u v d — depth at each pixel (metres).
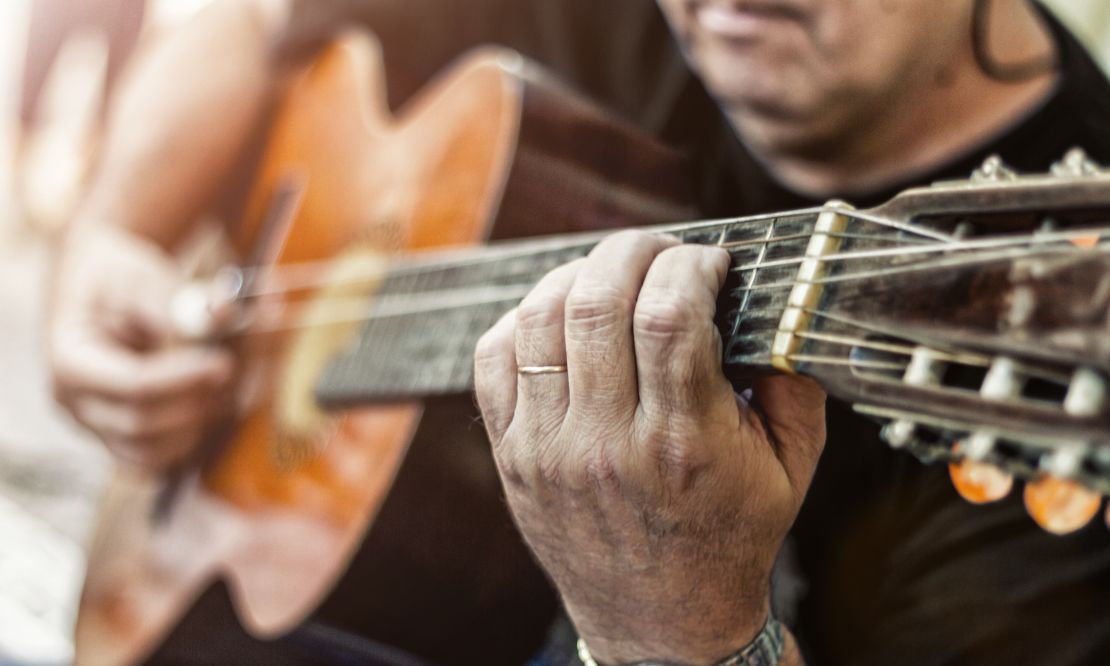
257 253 1.32
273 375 1.20
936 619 0.82
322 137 1.31
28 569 1.72
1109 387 0.45
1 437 2.00
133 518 1.35
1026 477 0.49
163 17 2.25
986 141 0.89
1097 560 0.75
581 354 0.59
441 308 0.91
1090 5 1.45
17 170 2.34
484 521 1.02
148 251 1.46
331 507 1.08
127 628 1.31
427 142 1.10
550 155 1.00
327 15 1.39
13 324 2.22
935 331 0.51
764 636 0.69
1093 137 0.88
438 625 1.05
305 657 1.12
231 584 1.20
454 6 1.32
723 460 0.61
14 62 2.39
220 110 1.45
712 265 0.58
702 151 1.05
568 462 0.62
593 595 0.69
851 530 0.91
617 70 1.17
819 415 0.66
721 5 0.87
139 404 1.30
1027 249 0.49
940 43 0.85
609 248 0.61
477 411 0.95
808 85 0.86
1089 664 0.74
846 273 0.55
